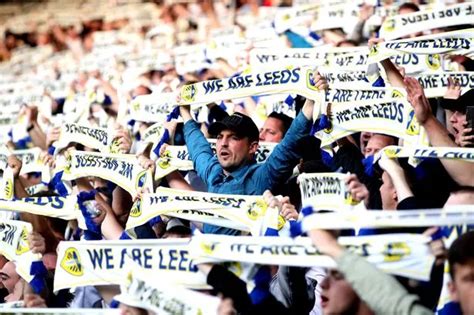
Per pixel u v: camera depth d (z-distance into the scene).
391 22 15.37
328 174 11.36
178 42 29.30
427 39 13.57
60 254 11.30
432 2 19.06
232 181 13.21
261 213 12.21
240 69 18.22
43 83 27.53
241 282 10.23
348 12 18.64
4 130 20.33
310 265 9.72
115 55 28.36
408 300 8.80
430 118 11.55
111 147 15.13
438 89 13.58
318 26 18.94
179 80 21.17
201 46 22.73
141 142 15.50
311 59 16.05
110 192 15.02
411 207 11.10
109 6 43.16
